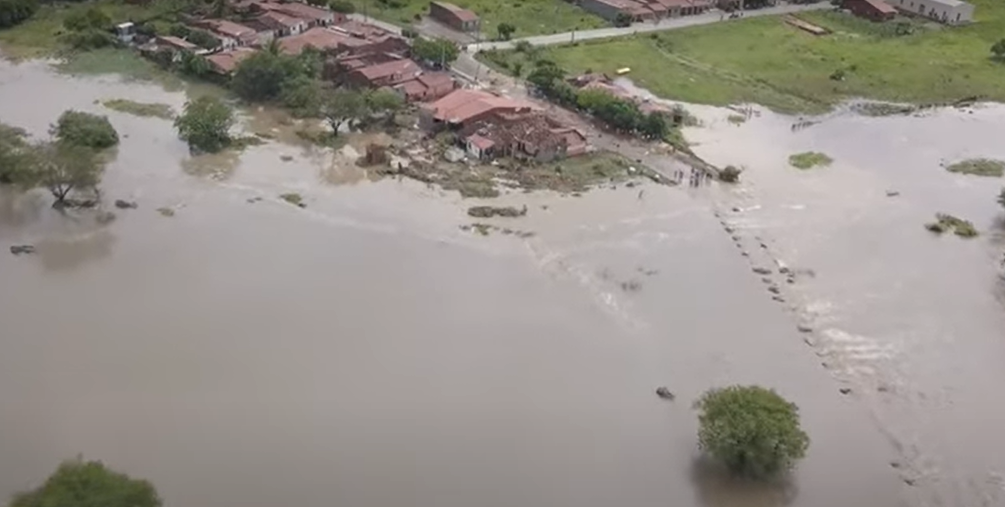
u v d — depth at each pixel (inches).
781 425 2999.5
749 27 7155.5
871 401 3430.1
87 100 5354.3
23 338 3425.2
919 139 5580.7
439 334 3604.8
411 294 3821.4
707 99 5871.1
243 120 5241.1
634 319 3774.6
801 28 7194.9
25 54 5910.4
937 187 5022.1
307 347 3484.3
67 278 3782.0
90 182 4274.1
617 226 4414.4
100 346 3412.9
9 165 4306.1
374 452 3051.2
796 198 4805.6
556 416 3255.4
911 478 3110.2
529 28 6811.0
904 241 4475.9
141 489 2588.6
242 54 5782.5
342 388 3299.7
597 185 4766.2
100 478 2573.8
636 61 6314.0
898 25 7337.6
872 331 3806.6
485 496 2923.2
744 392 3125.0
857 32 7239.2
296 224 4256.9
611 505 2928.2
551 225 4379.9
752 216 4601.4
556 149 4958.2
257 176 4658.0
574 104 5556.1
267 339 3508.9
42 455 2945.4
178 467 2935.5
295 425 3127.5
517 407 3282.5
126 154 4781.0
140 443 3011.8
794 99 5989.2
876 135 5595.5
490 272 3996.1
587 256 4160.9
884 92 6176.2
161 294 3720.5
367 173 4734.3
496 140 4953.3
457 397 3304.6
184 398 3203.7
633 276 4042.8
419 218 4357.8
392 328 3617.1
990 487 3093.0
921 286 4131.4
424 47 5954.7
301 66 5521.7
